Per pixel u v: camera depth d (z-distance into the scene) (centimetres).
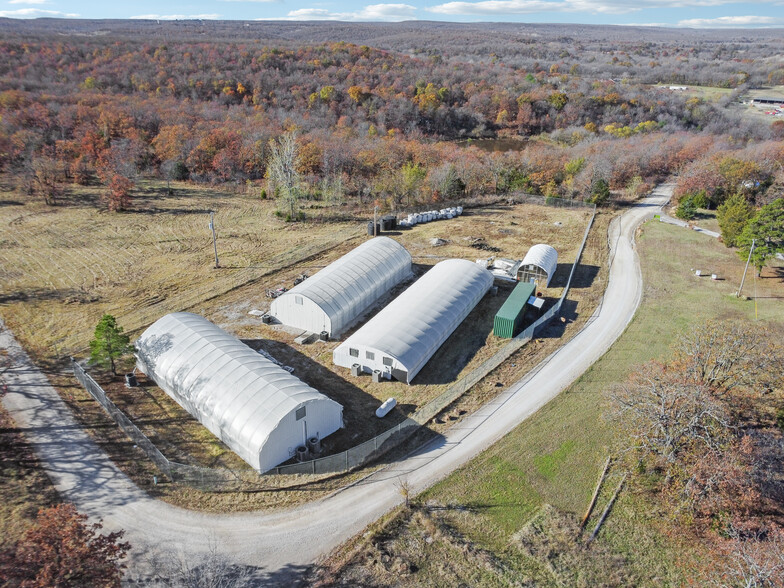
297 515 2742
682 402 2952
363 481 2980
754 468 2770
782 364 3438
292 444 3089
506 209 7956
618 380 3938
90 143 8994
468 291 4859
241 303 4916
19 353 4016
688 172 8644
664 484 2908
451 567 2478
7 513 2622
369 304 4972
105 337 3600
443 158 9481
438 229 7050
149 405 3475
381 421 3453
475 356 4222
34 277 5300
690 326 4731
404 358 3816
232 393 3173
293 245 6347
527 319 4841
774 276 5778
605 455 3222
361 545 2570
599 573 2486
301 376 3875
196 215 7312
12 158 8538
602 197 8050
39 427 3247
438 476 3023
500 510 2817
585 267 5978
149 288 5141
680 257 6303
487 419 3500
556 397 3734
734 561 2345
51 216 7019
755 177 8275
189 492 2847
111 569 2141
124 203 7338
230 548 2538
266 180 8644
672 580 2475
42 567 1978
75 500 2750
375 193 8219
